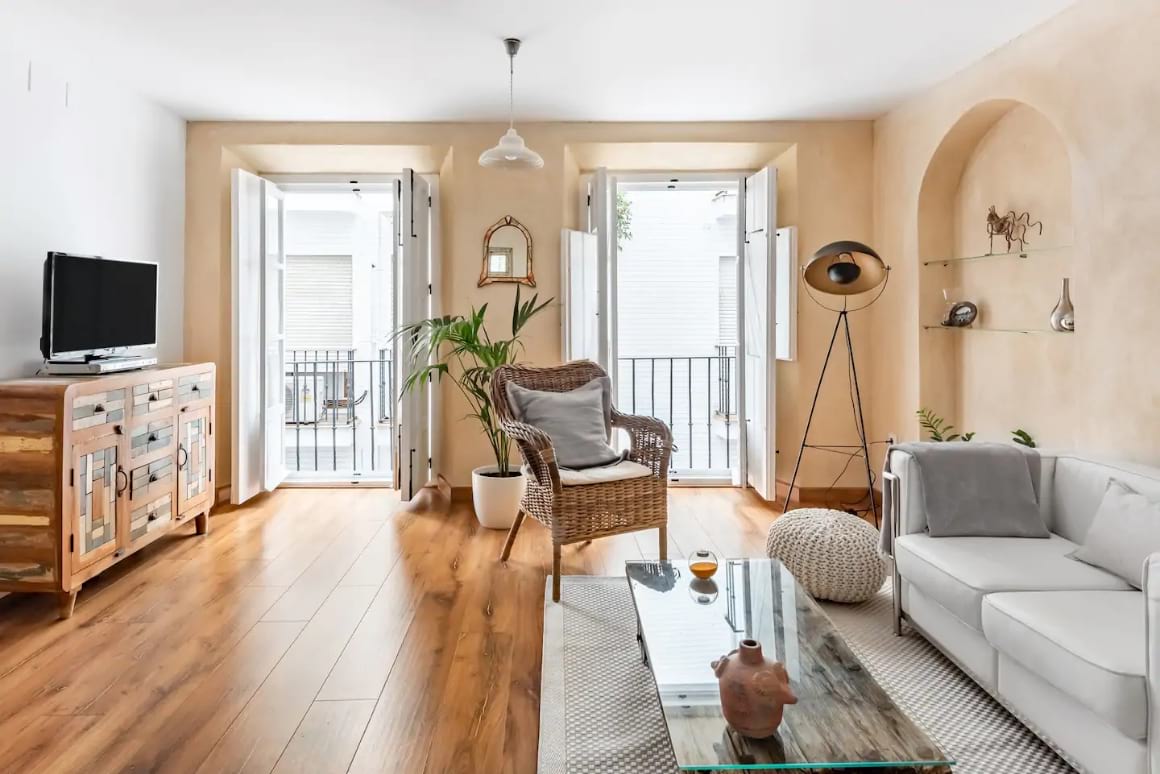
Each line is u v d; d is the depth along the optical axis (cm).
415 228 453
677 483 507
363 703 213
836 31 320
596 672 232
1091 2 281
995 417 371
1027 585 205
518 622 274
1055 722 177
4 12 297
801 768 136
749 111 434
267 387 470
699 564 228
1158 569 149
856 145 455
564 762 184
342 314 709
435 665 238
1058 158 324
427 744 192
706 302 742
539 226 454
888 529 270
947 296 393
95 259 332
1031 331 325
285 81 380
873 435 458
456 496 463
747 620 200
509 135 343
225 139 450
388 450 706
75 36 323
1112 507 218
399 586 313
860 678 167
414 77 375
